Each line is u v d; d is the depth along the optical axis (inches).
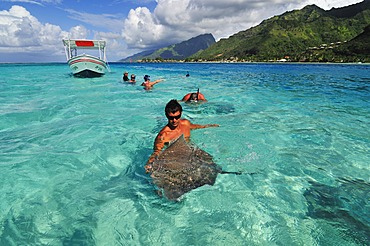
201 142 167.9
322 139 180.9
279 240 81.5
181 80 693.3
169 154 123.6
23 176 129.0
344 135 190.1
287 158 147.2
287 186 116.3
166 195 105.7
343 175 127.2
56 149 167.3
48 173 132.7
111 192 113.1
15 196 110.7
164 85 558.6
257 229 87.0
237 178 122.8
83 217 95.5
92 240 83.0
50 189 116.5
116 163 145.2
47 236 85.1
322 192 111.3
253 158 146.6
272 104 317.4
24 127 219.8
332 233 84.4
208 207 100.1
